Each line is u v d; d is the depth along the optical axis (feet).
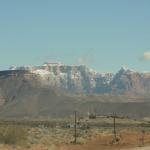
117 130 437.58
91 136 309.42
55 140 258.78
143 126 594.24
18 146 196.75
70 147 214.07
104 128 506.07
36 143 219.20
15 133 207.51
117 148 205.46
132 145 225.35
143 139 265.34
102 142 252.42
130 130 437.99
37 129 397.80
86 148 208.44
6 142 201.87
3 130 207.62
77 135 324.19
